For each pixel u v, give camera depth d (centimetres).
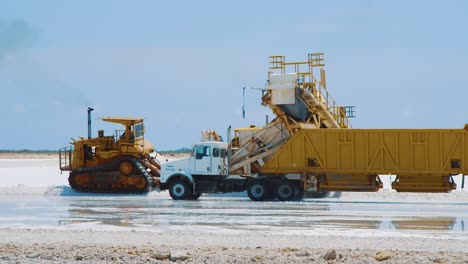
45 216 4441
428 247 2916
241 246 2933
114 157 6838
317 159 5866
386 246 2950
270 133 6197
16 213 4666
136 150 6812
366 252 2702
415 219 4153
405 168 5731
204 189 6103
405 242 3069
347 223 3941
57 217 4375
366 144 5788
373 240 3136
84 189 6838
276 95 6081
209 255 2616
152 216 4400
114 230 3600
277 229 3647
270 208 4997
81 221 4119
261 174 6000
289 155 5912
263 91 6153
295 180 5909
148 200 5988
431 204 5422
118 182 6731
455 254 2642
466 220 4091
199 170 6094
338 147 5831
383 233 3438
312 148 5875
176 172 6091
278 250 2755
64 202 5716
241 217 4297
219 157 6091
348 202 5659
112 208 5047
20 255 2652
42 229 3641
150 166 6912
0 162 13175
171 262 2500
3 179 7756
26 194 6756
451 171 5678
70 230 3591
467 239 3180
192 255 2616
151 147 7069
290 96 6047
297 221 4050
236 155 6253
